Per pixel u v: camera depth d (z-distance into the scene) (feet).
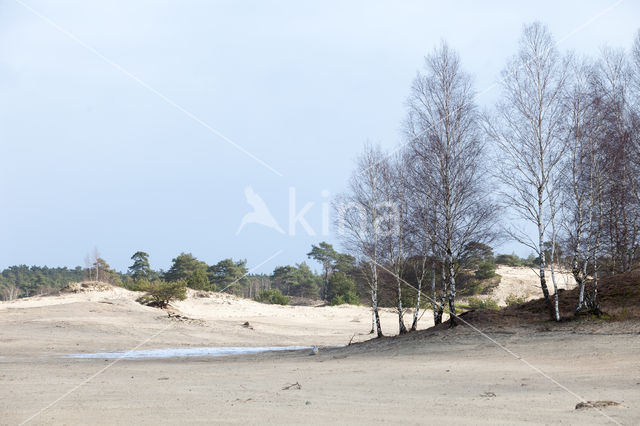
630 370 51.47
